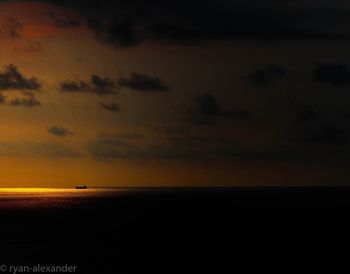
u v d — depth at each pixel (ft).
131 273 234.38
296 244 310.24
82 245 307.58
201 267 246.27
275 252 282.36
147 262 256.32
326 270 240.94
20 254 277.23
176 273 234.79
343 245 306.55
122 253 279.69
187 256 271.49
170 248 295.69
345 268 245.04
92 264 253.85
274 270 240.94
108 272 237.45
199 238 337.11
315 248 295.48
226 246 302.66
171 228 394.73
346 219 466.70
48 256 270.87
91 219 478.18
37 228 401.70
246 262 256.11
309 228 392.47
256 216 502.38
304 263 254.68
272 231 373.81
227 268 243.81
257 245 305.94
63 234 361.10
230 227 400.47
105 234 359.46
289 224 421.59
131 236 348.59
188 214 532.73
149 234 358.02
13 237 344.90
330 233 361.71
